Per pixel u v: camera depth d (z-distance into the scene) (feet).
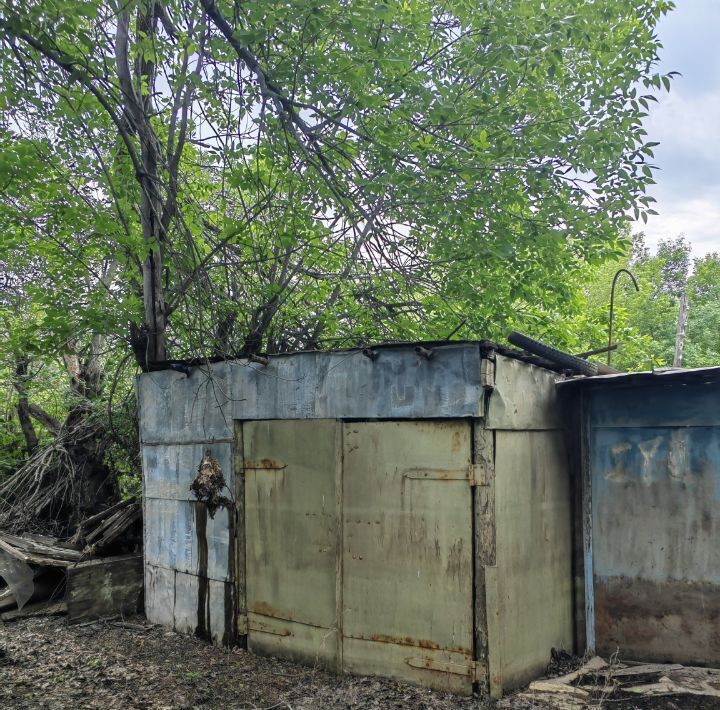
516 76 23.80
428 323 28.81
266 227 24.77
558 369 19.17
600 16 25.46
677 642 17.43
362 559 17.06
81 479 31.96
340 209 23.29
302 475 18.47
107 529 25.53
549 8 24.21
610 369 20.02
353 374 17.53
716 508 17.20
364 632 16.90
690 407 17.63
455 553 15.60
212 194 31.32
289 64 20.54
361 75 21.59
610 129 24.56
